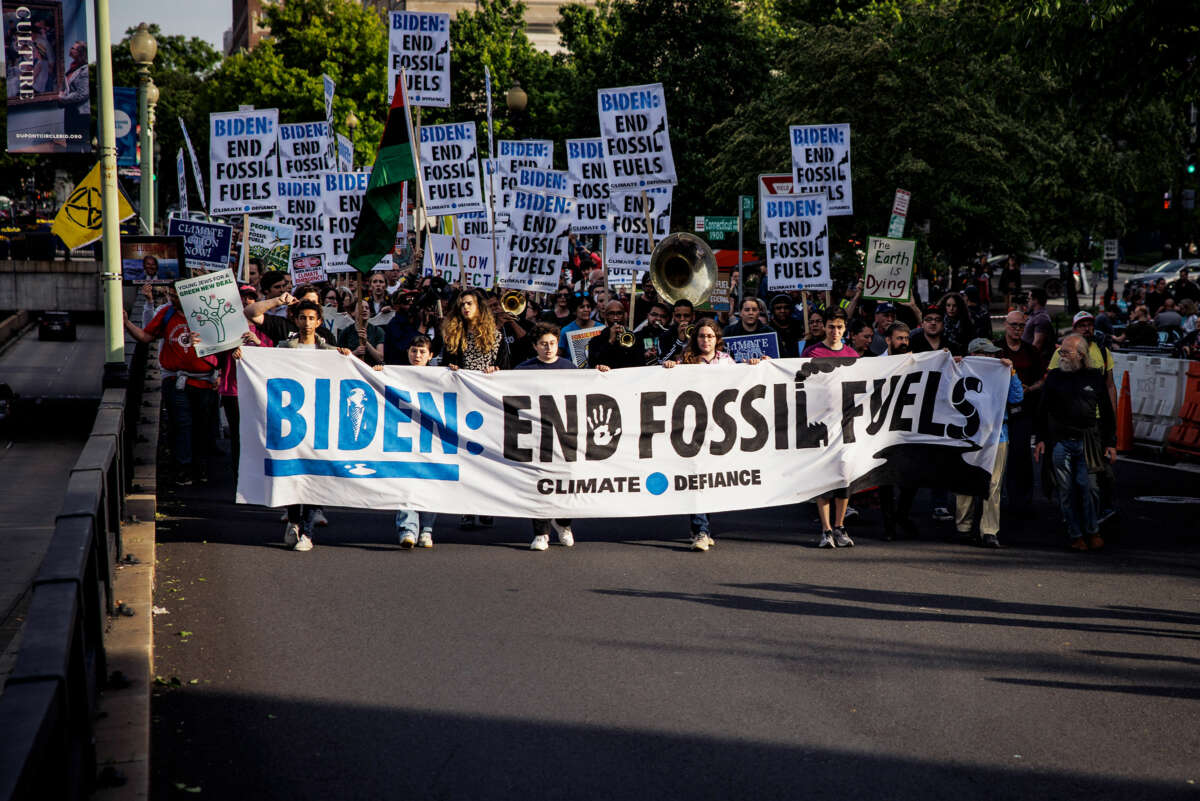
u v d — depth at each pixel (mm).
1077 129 19391
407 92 16219
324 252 18125
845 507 10672
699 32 46000
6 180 86250
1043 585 9023
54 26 13312
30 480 22531
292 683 6551
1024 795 5176
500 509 10352
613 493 10453
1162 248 66250
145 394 16703
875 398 10664
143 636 6789
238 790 5145
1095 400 10414
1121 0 15234
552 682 6609
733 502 10516
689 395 10516
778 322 13648
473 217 18141
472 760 5496
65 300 48750
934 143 31859
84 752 4625
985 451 10523
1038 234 37188
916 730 5938
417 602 8281
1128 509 12617
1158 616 8156
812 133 15250
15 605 9891
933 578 9211
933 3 29078
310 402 10203
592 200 15594
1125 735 5906
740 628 7715
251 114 16703
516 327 12844
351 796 5094
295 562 9500
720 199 37938
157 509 11719
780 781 5293
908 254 15789
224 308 10148
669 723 5992
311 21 65500
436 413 10328
